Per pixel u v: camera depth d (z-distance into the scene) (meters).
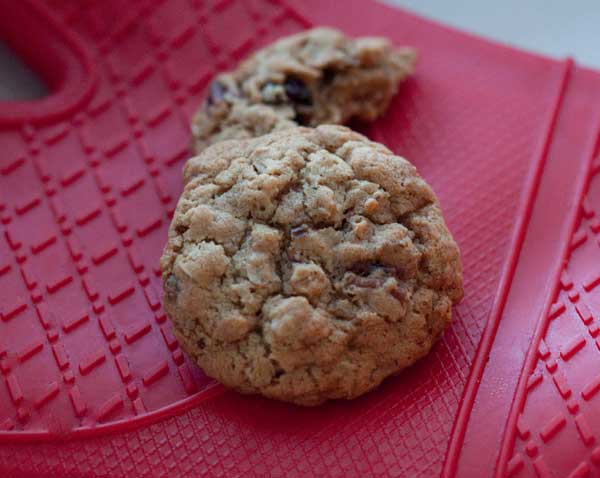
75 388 0.32
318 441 0.31
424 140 0.36
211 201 0.31
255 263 0.31
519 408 0.31
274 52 0.36
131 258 0.34
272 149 0.32
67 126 0.36
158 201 0.35
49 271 0.34
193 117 0.36
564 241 0.34
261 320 0.30
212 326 0.31
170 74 0.37
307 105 0.35
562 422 0.31
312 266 0.31
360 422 0.31
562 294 0.33
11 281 0.33
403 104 0.36
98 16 0.38
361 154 0.32
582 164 0.35
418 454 0.31
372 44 0.35
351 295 0.31
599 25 0.40
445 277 0.31
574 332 0.32
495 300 0.33
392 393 0.32
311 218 0.31
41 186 0.35
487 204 0.34
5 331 0.33
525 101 0.36
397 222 0.31
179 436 0.31
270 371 0.30
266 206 0.31
